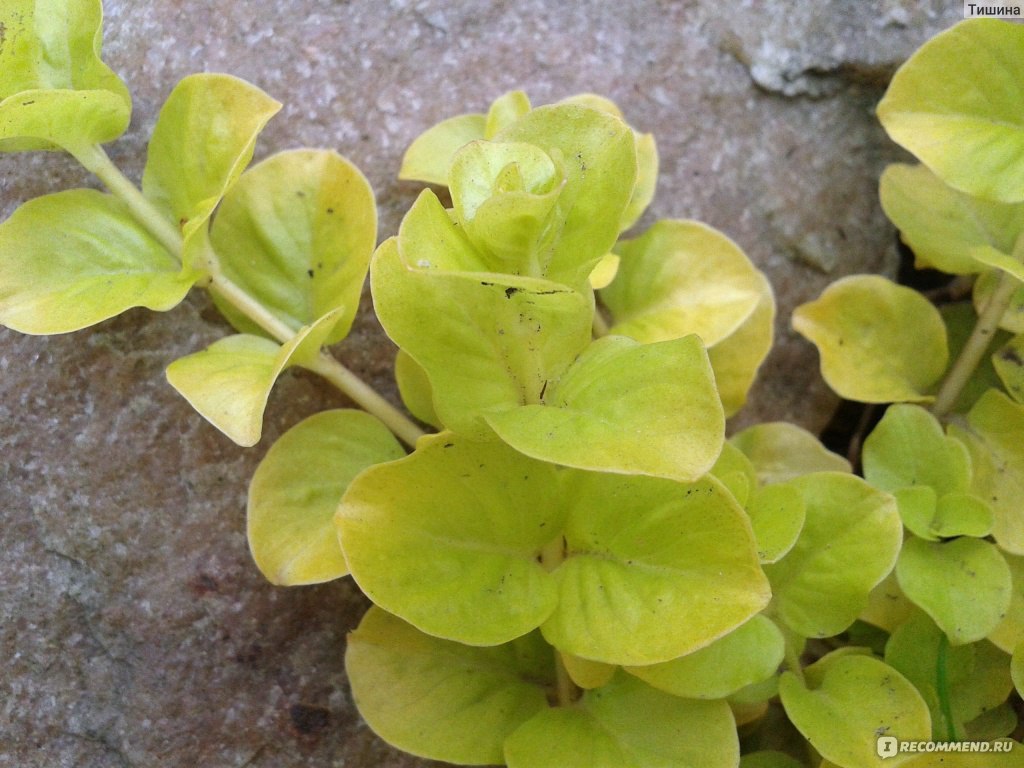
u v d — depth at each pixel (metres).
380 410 0.13
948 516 0.12
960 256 0.14
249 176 0.13
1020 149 0.12
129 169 0.13
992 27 0.12
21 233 0.12
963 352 0.14
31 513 0.13
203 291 0.13
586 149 0.10
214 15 0.13
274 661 0.13
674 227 0.14
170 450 0.13
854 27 0.15
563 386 0.11
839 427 0.16
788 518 0.11
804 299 0.15
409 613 0.10
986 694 0.13
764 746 0.13
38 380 0.13
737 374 0.14
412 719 0.12
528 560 0.11
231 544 0.13
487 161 0.10
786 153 0.15
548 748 0.11
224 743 0.13
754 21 0.15
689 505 0.11
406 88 0.14
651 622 0.10
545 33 0.14
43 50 0.12
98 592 0.13
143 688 0.13
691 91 0.15
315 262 0.13
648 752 0.11
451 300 0.10
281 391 0.13
